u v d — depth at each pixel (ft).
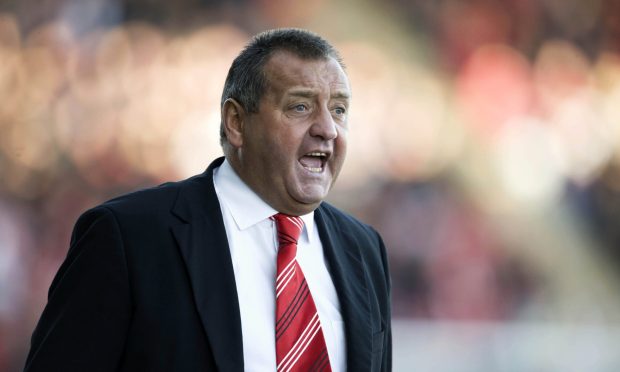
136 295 17.81
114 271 17.87
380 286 21.71
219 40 114.21
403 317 104.78
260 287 19.33
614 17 119.34
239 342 17.95
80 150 106.83
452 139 116.67
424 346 88.89
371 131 115.96
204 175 20.68
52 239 101.86
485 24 119.75
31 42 108.47
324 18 119.55
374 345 20.20
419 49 119.96
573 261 112.37
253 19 116.16
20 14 108.47
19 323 92.84
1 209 100.94
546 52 119.03
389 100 118.01
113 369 17.72
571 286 111.55
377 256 22.13
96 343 17.52
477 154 115.96
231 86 20.07
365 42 119.96
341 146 19.80
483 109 117.50
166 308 17.87
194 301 18.04
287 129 19.22
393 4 120.06
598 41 119.44
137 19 112.47
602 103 118.01
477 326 91.25
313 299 19.65
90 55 109.81
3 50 107.55
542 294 110.22
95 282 17.83
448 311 105.91
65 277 18.19
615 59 118.83
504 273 110.93
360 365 19.49
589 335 92.07
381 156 114.83
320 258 20.63
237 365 17.72
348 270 20.83
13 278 95.86
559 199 114.73
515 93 117.70
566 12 119.34
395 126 116.57
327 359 18.90
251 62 19.67
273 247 19.98
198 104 111.65
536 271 111.55
